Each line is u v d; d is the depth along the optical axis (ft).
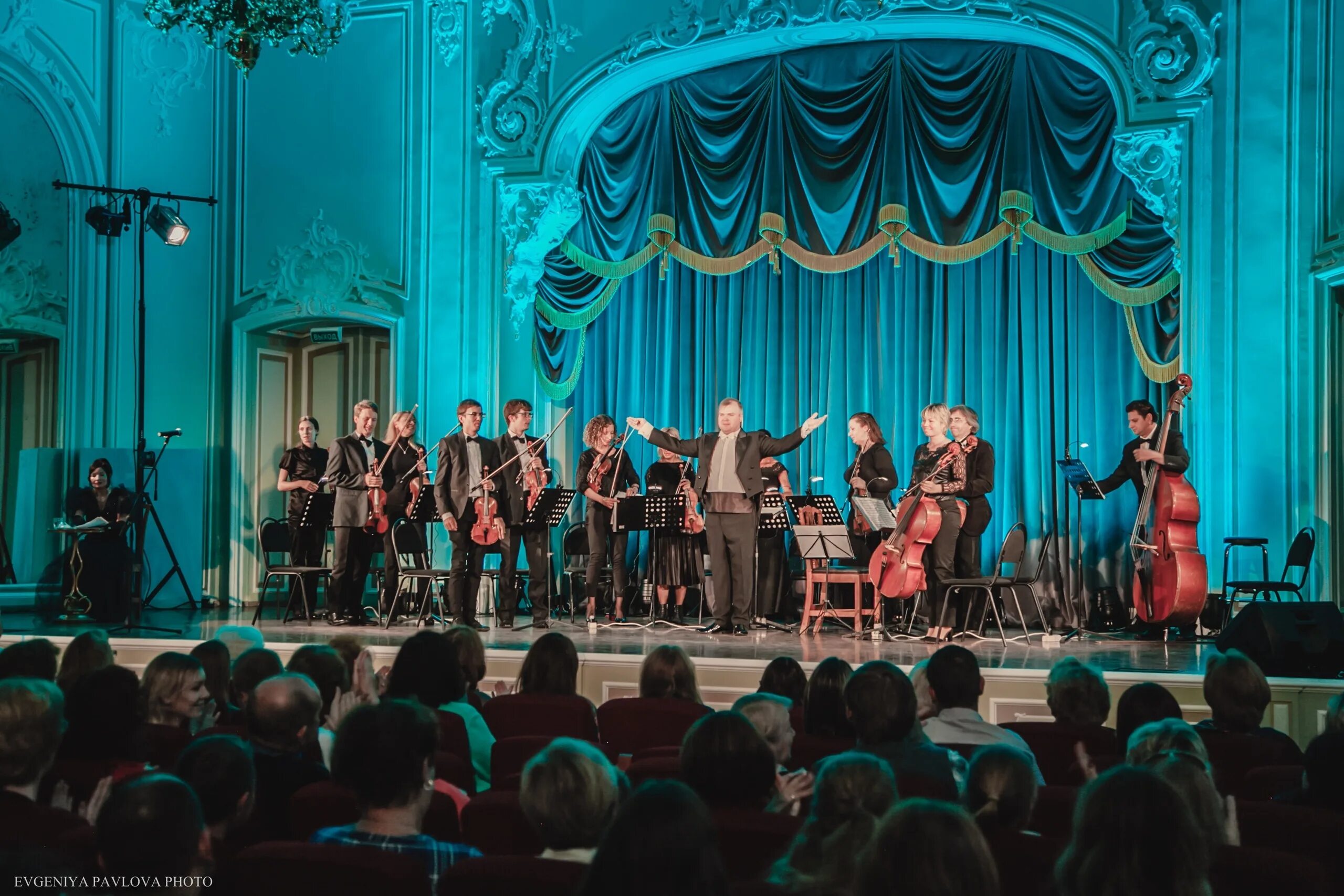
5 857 5.44
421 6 35.91
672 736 13.43
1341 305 28.19
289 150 36.86
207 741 8.09
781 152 33.68
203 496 36.63
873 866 5.62
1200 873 6.08
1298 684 19.77
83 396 36.06
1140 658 22.89
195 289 37.22
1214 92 29.53
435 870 7.91
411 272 35.55
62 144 35.96
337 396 37.70
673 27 33.83
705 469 27.27
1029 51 31.99
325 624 29.76
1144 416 27.84
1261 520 28.30
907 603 30.35
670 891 5.48
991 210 32.30
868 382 33.88
